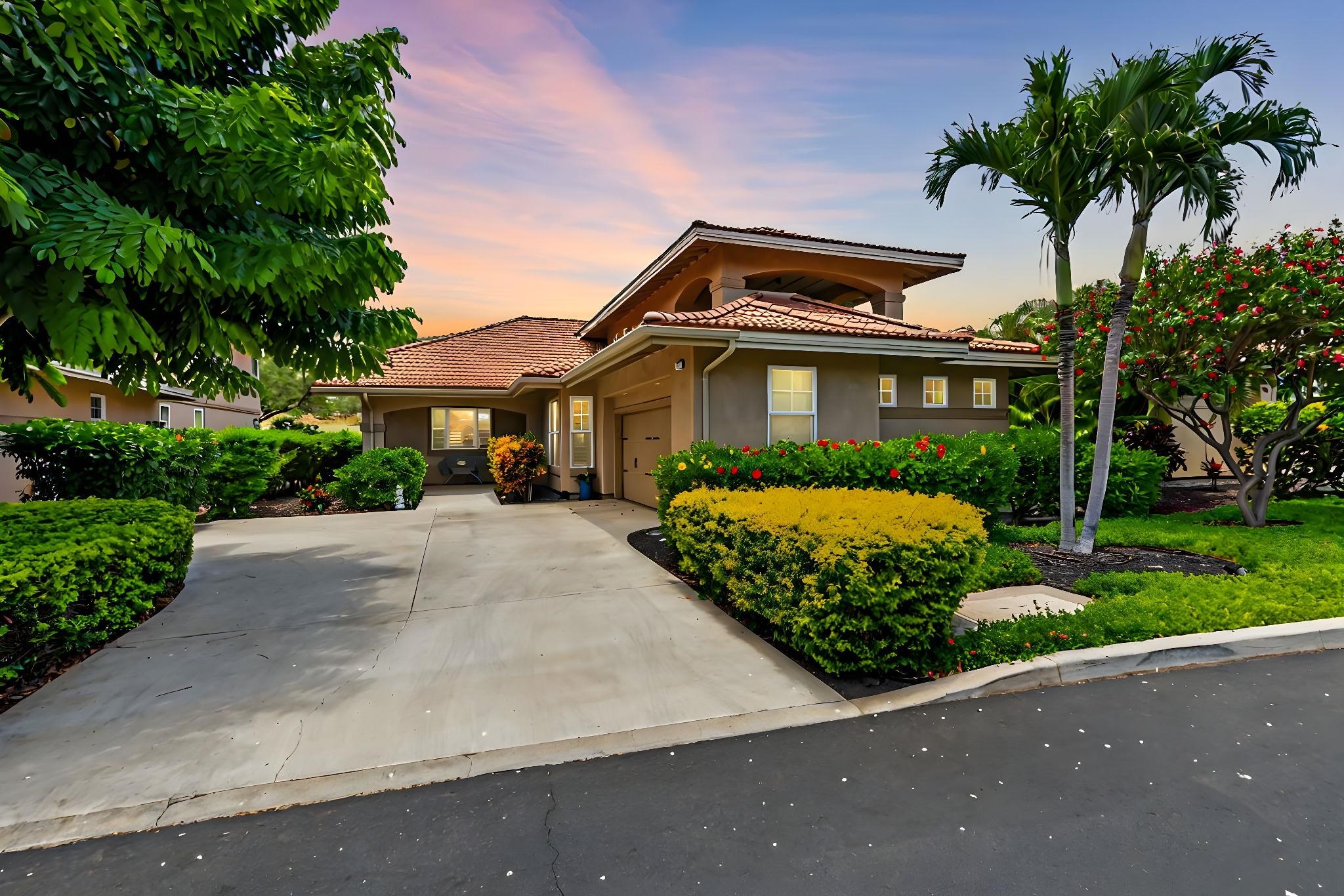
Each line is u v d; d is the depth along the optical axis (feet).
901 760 9.32
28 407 37.83
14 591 11.54
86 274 13.52
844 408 33.42
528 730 10.25
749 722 10.55
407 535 29.35
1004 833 7.50
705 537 17.83
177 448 29.35
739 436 31.09
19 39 12.41
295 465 49.37
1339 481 34.19
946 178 23.76
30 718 10.66
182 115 13.57
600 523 32.65
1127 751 9.50
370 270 17.24
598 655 13.67
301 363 20.65
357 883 6.73
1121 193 21.21
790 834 7.53
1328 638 13.94
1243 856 7.06
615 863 7.02
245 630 15.47
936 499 15.97
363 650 14.02
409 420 56.29
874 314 43.88
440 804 8.25
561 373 46.73
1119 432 40.68
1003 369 43.19
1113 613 14.65
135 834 7.63
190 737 10.01
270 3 17.21
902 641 12.18
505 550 25.36
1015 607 16.87
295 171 14.56
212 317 16.43
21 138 13.70
